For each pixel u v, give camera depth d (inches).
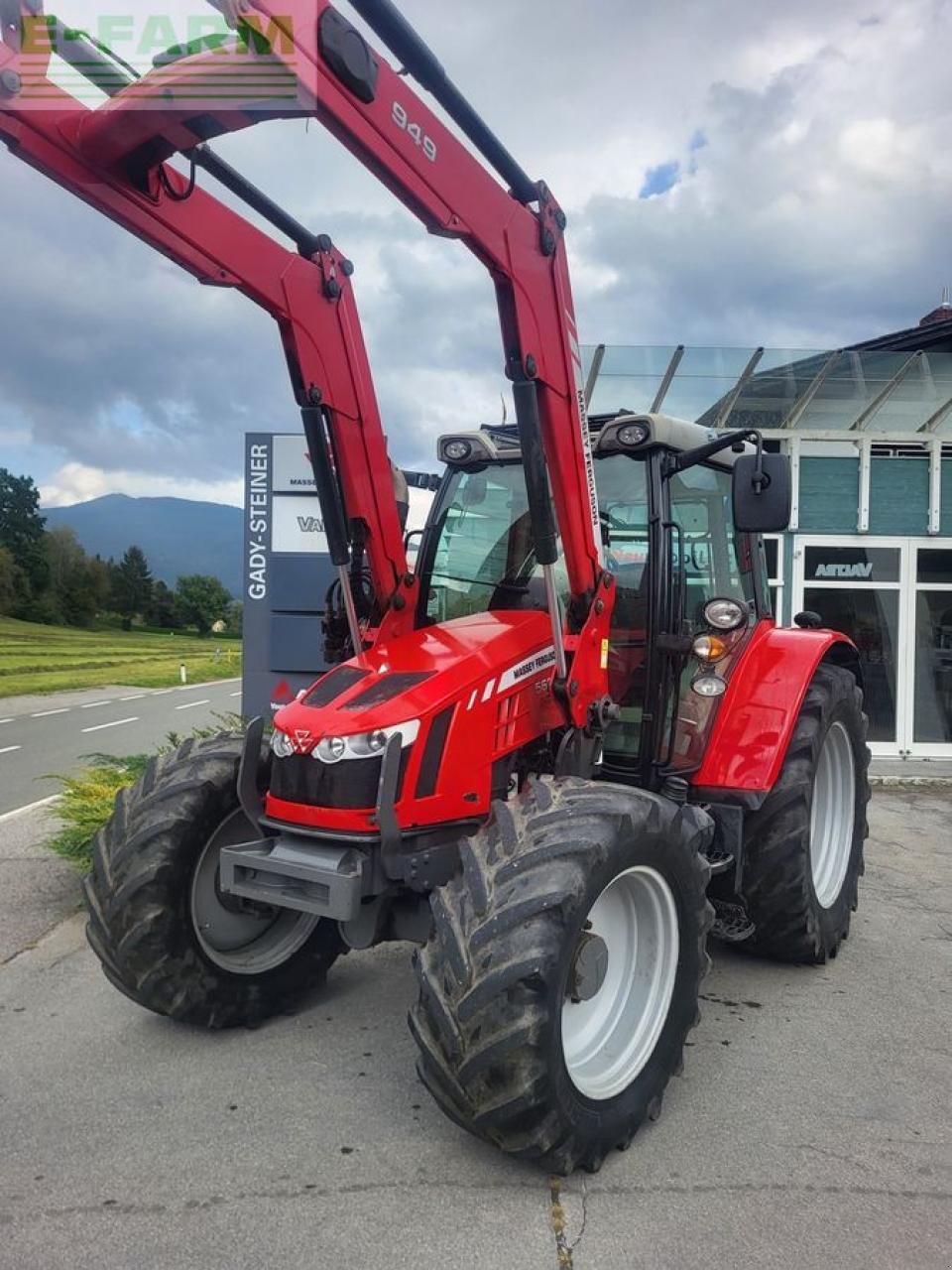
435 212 108.4
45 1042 142.0
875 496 384.5
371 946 126.3
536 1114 100.1
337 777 120.6
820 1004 159.6
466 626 145.3
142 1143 114.0
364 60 98.8
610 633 159.8
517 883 103.7
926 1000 161.6
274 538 331.0
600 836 107.1
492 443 166.2
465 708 125.8
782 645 175.6
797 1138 117.1
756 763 159.0
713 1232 98.4
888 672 389.1
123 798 143.3
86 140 105.0
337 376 146.3
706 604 158.6
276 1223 99.0
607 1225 99.3
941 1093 128.9
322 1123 118.9
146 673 1375.5
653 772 150.9
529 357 123.3
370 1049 140.3
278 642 332.8
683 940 123.4
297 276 139.3
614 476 161.9
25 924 198.1
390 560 154.9
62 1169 108.5
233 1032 146.0
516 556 162.1
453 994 101.1
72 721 674.2
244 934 148.0
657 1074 118.5
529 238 124.3
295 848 124.7
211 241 126.6
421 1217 100.3
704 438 171.3
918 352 332.2
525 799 116.6
